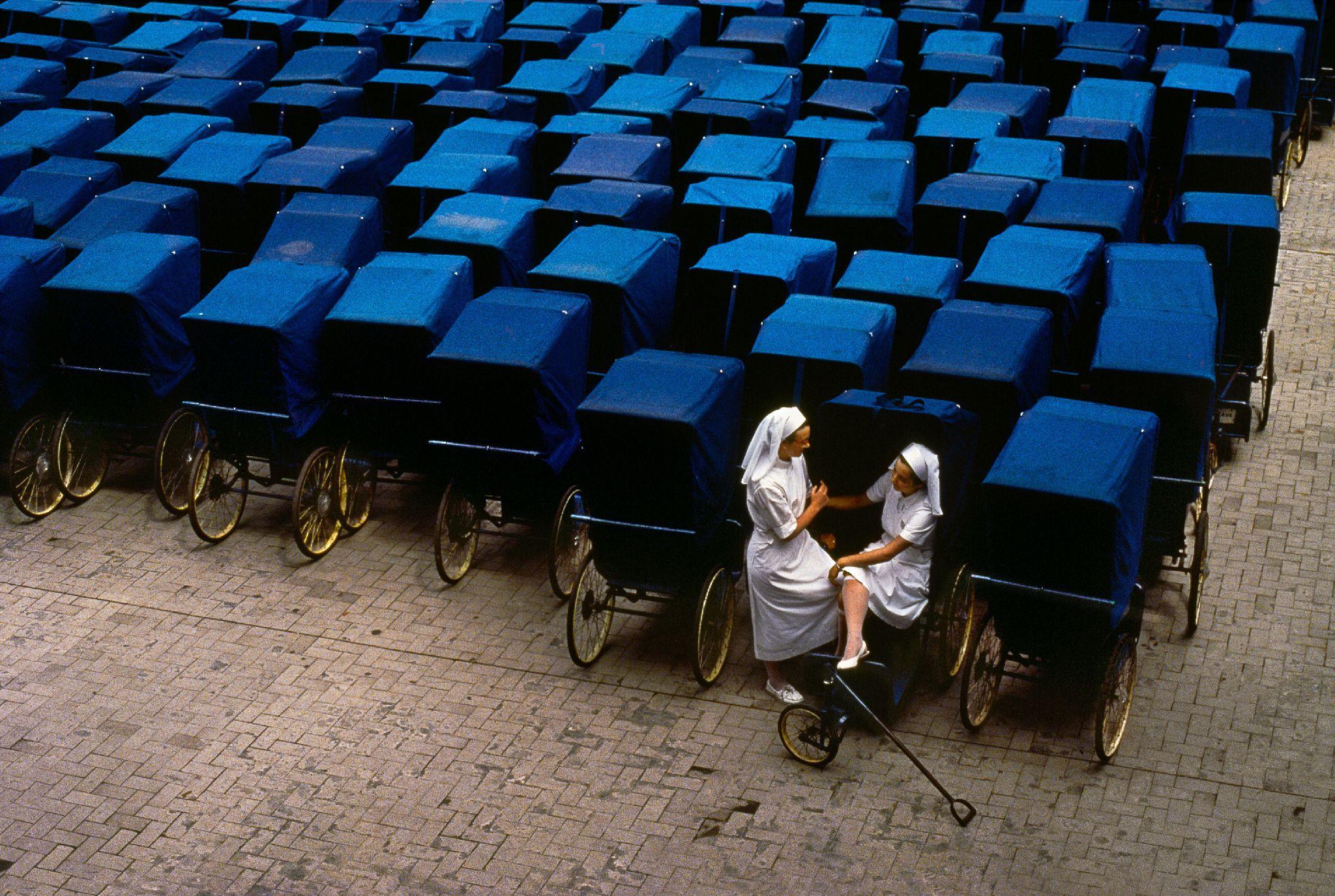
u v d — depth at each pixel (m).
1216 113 18.02
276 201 16.41
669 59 23.03
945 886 9.52
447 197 16.34
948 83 20.70
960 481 11.22
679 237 15.66
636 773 10.67
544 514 12.91
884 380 12.84
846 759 10.75
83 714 11.41
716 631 11.67
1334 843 9.79
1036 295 13.40
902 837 9.96
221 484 13.87
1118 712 10.55
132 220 15.42
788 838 9.98
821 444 11.19
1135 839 9.88
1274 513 13.62
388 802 10.41
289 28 24.03
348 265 14.89
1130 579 10.54
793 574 10.92
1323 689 11.31
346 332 13.07
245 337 12.96
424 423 13.52
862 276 13.81
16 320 13.84
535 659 12.09
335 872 9.77
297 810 10.35
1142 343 12.05
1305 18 21.84
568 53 23.12
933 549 10.90
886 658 10.99
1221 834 9.89
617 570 11.82
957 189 15.77
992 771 10.59
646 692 11.64
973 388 11.84
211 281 17.05
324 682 11.80
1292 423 15.16
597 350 13.98
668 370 11.55
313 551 13.51
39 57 23.16
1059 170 16.72
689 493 11.11
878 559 10.73
